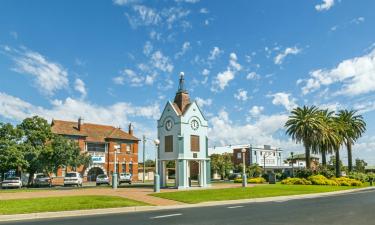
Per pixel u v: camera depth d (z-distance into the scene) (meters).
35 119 49.22
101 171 64.12
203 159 38.09
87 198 22.11
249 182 51.69
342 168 84.75
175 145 36.94
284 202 24.23
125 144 67.75
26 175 54.22
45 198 21.94
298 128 55.28
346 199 26.19
